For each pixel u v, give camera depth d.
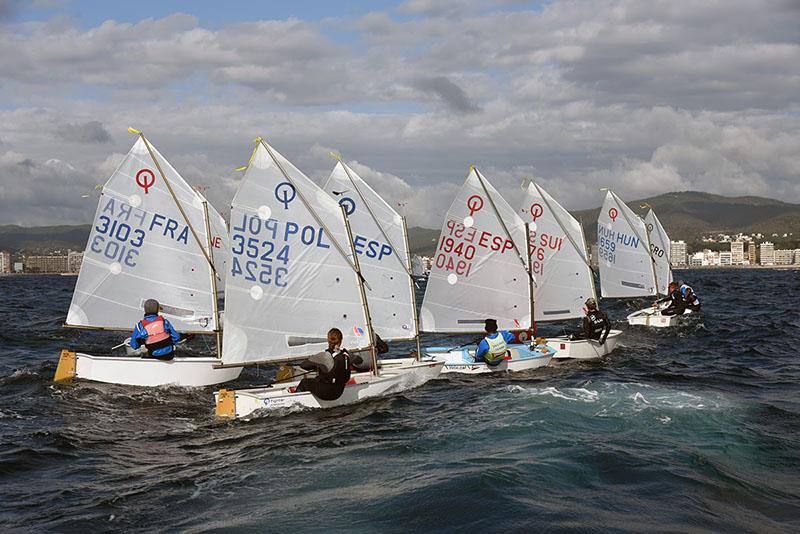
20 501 10.59
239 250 17.41
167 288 21.61
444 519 9.57
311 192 17.86
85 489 11.12
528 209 27.08
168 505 10.38
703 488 10.61
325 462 12.29
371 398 17.55
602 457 11.94
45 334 33.06
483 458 12.10
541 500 10.11
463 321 23.78
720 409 15.53
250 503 10.41
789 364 23.62
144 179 21.50
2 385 19.67
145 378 19.48
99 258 21.52
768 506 9.98
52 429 14.89
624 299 59.12
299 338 17.89
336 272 18.05
